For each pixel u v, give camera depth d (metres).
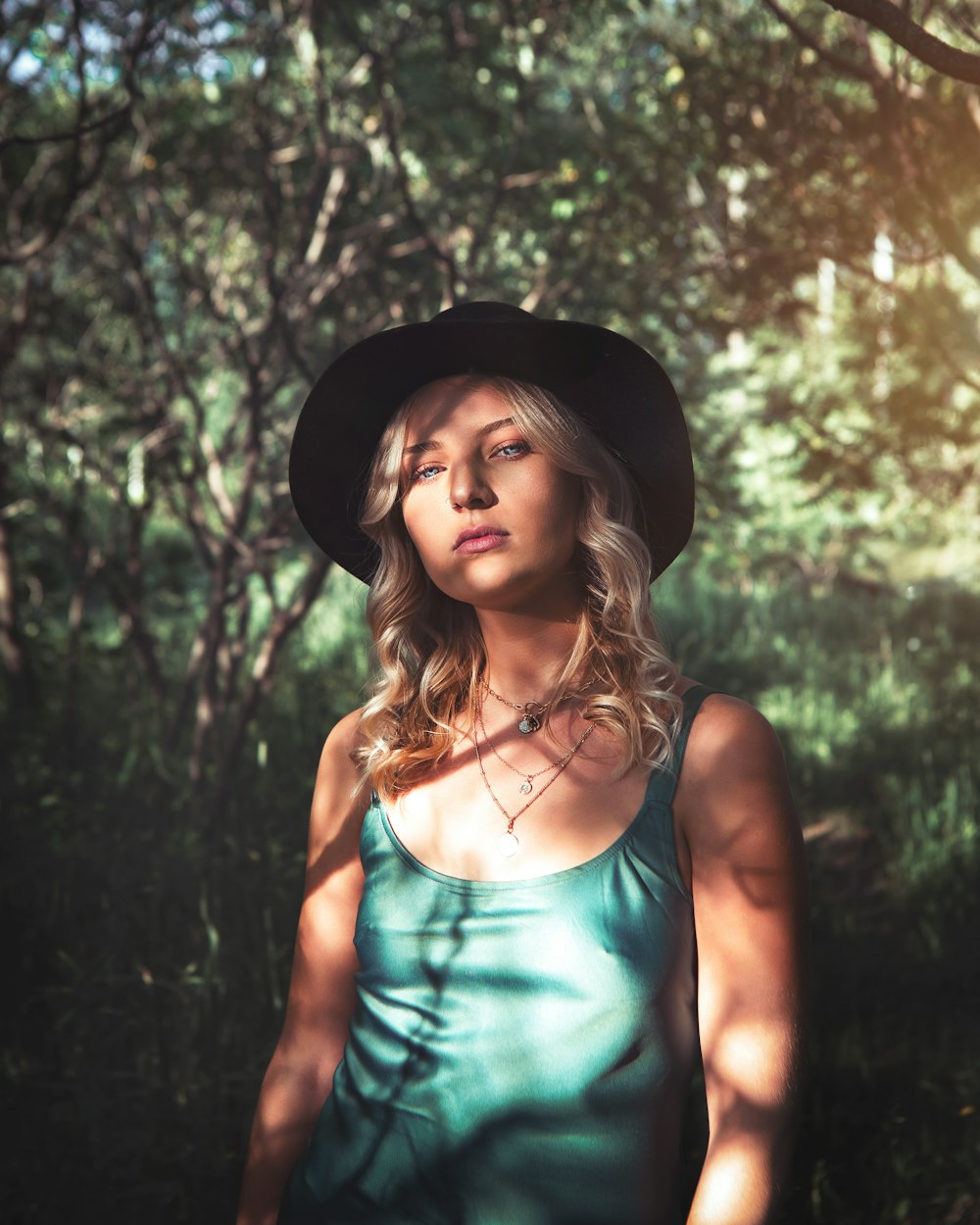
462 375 1.33
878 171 4.21
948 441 5.53
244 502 4.59
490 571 1.26
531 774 1.26
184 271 4.84
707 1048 1.18
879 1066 3.03
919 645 7.69
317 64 4.34
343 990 1.38
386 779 1.30
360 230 4.77
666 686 1.29
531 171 5.32
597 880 1.18
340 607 7.46
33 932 3.24
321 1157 1.26
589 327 1.30
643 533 1.43
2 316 5.38
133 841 3.87
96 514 7.21
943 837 4.47
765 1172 1.12
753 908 1.18
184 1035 2.84
